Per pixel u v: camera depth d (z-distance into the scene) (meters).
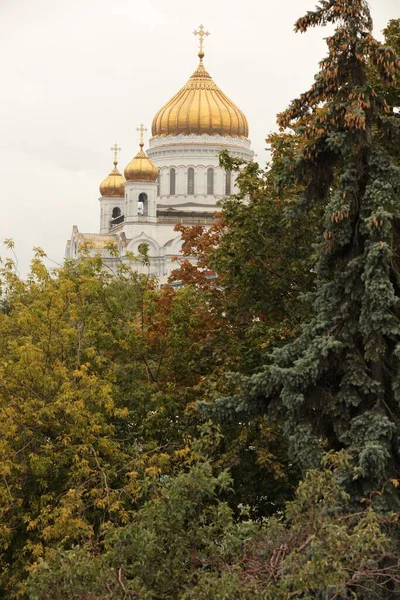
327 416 29.02
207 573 22.45
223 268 43.47
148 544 23.38
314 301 30.03
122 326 44.06
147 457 37.12
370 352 28.30
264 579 22.30
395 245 29.28
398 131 29.39
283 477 38.62
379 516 23.50
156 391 42.00
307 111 30.23
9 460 35.56
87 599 22.58
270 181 43.75
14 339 40.34
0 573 35.44
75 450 36.47
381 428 27.44
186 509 24.11
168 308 46.50
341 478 26.89
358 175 29.11
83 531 29.55
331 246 29.19
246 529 23.77
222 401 29.48
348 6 29.16
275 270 43.12
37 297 43.03
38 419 36.78
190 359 44.41
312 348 28.48
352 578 22.25
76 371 37.78
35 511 36.00
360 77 29.44
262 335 41.72
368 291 28.00
